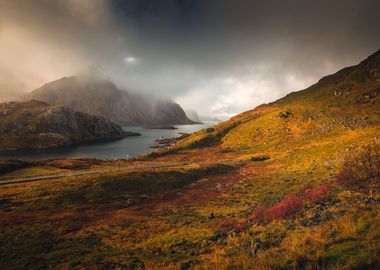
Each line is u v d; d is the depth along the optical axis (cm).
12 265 2527
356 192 2434
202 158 13025
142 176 7100
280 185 5084
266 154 11431
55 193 5734
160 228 3356
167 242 2642
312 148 8788
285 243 1448
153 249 2502
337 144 7950
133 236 3134
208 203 4800
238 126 17975
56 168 10225
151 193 6116
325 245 1154
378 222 1256
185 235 2791
